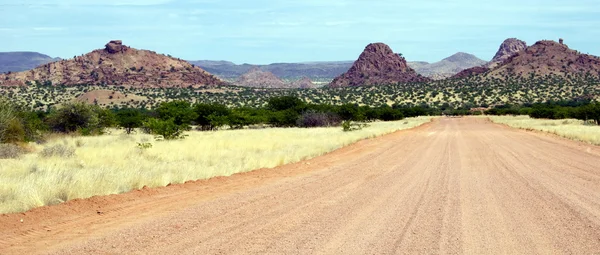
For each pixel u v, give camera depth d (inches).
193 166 641.0
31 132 1182.9
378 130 1729.8
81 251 250.7
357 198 418.3
